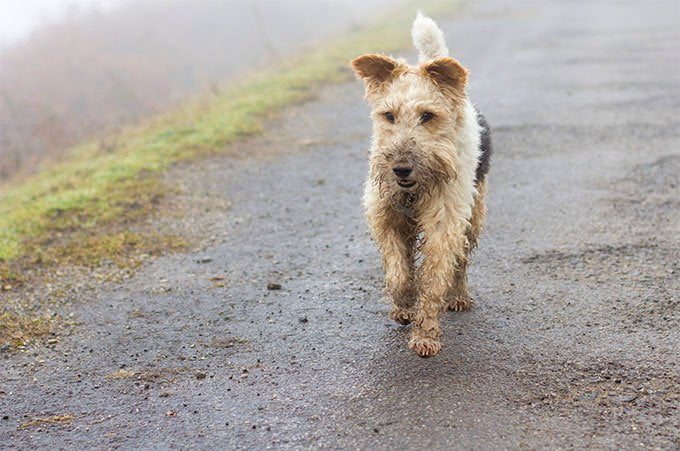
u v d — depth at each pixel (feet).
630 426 12.72
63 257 22.30
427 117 15.51
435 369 14.98
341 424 13.21
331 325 17.35
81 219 25.45
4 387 15.28
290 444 12.70
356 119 39.63
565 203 25.13
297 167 31.40
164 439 13.12
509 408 13.44
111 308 19.01
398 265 15.99
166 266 21.67
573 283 18.97
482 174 17.66
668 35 59.72
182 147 34.40
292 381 14.89
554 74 47.44
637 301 17.70
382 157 15.24
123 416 13.97
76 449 12.98
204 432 13.25
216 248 22.95
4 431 13.65
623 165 28.73
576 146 31.86
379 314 17.78
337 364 15.48
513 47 58.80
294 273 20.68
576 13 78.59
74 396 14.82
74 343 17.20
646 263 19.88
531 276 19.57
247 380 15.05
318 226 24.43
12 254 22.16
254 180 29.81
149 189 28.48
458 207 15.70
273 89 47.09
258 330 17.34
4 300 19.39
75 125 53.16
